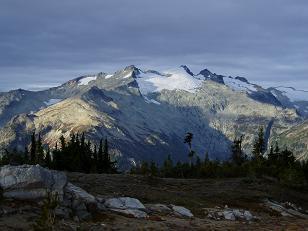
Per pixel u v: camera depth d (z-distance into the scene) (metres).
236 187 88.56
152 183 76.88
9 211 38.38
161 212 54.06
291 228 49.97
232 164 143.50
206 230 45.19
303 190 103.31
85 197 45.59
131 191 63.94
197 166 147.62
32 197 41.97
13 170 42.50
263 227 50.41
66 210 42.25
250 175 109.25
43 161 140.00
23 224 36.56
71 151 147.00
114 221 44.12
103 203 51.03
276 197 87.88
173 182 85.25
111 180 71.44
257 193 85.06
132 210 49.94
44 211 33.53
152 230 42.00
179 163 146.50
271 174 127.00
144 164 125.31
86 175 74.00
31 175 42.41
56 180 43.88
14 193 41.50
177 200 64.12
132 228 41.88
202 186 85.62
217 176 128.75
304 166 138.38
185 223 48.25
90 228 39.94
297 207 85.88
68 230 37.66
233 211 61.47
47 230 33.22
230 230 46.69
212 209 62.03
